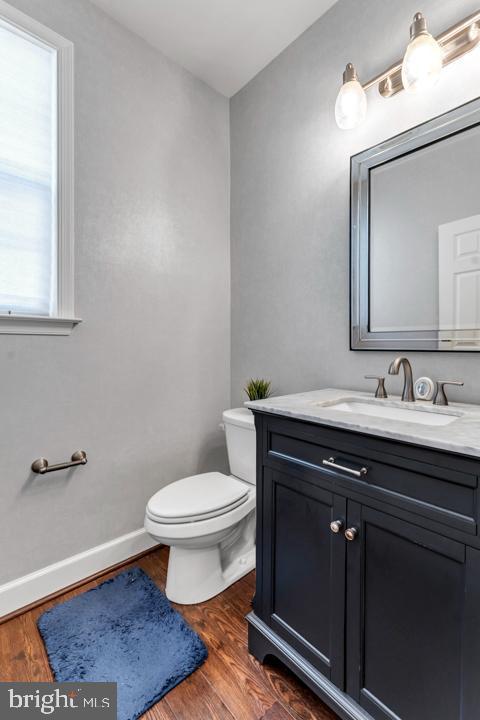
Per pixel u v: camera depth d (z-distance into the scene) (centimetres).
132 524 177
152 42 177
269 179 192
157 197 183
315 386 171
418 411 119
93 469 163
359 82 142
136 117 174
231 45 179
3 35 137
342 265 158
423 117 129
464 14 118
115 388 170
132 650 120
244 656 119
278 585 113
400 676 83
